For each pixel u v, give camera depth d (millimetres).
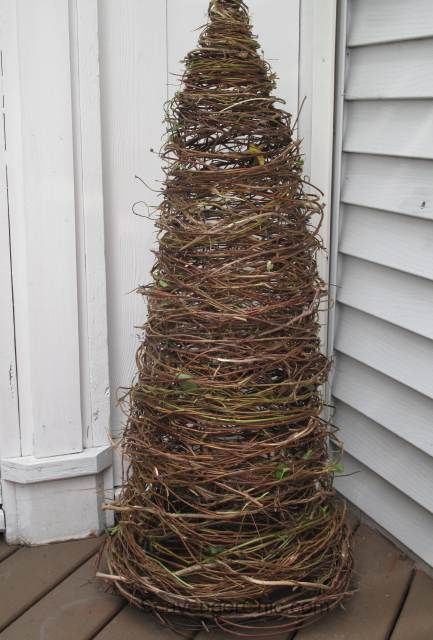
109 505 2047
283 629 1969
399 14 2109
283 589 2041
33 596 2115
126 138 2320
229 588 1906
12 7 2125
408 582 2170
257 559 1930
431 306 2094
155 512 1957
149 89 2316
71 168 2236
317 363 2002
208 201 1859
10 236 2244
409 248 2148
